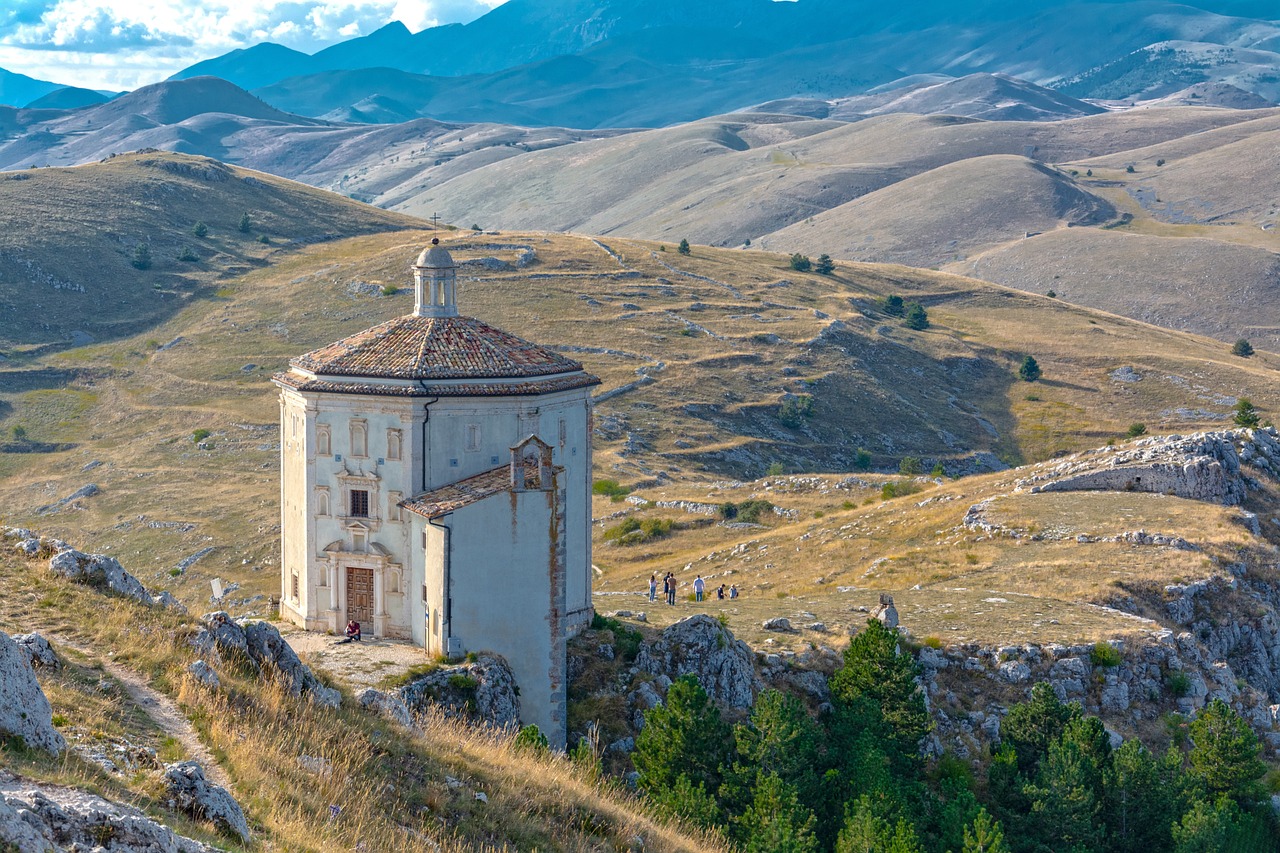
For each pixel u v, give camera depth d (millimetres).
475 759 38469
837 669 60906
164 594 41500
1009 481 105250
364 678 48906
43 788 21875
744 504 126500
